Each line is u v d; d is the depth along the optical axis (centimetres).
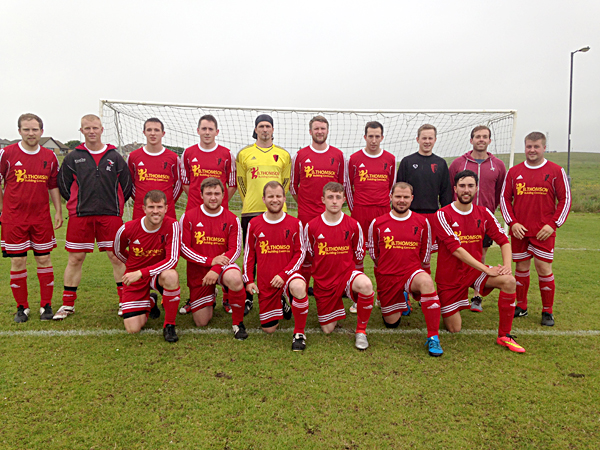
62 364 264
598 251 731
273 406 219
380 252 342
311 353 291
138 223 330
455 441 192
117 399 224
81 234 361
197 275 344
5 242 348
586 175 3800
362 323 308
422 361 279
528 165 373
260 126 402
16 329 328
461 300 333
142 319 331
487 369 267
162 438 191
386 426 203
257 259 338
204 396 229
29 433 193
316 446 187
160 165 405
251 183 414
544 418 211
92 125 350
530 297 447
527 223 370
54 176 372
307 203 415
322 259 327
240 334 318
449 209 335
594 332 338
